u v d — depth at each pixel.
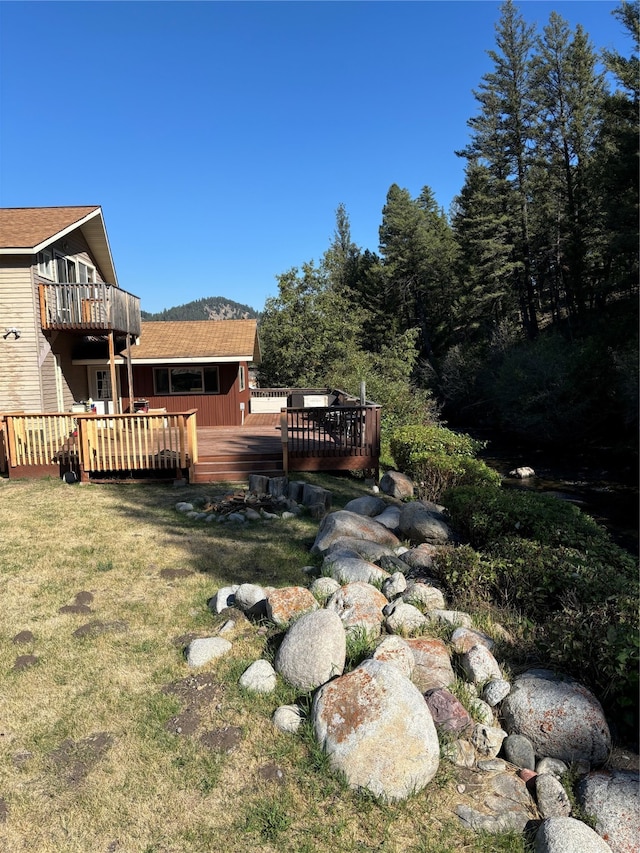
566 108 32.34
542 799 2.88
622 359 19.03
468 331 36.19
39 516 8.16
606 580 4.45
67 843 2.68
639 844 2.59
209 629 4.63
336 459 10.89
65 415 10.53
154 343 18.73
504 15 33.28
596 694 3.54
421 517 6.71
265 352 32.00
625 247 21.41
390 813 2.82
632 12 22.16
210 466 10.66
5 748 3.28
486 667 3.76
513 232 34.03
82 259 17.44
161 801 2.91
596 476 17.67
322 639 3.76
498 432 27.38
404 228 41.22
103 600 5.22
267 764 3.13
